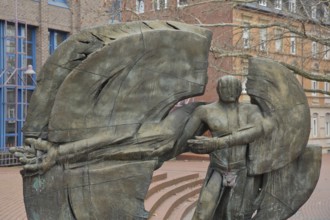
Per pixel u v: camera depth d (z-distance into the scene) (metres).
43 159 5.45
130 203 5.54
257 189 5.94
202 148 5.55
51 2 23.19
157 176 14.34
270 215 5.91
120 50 5.39
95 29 5.46
